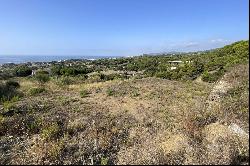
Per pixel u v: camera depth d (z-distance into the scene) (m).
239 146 6.54
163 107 11.78
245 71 8.92
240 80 8.98
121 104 12.66
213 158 6.10
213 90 10.44
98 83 20.92
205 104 9.88
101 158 6.55
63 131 8.23
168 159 6.25
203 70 24.86
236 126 7.41
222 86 9.77
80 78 26.75
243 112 7.74
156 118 9.95
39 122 8.95
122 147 7.24
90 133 8.04
